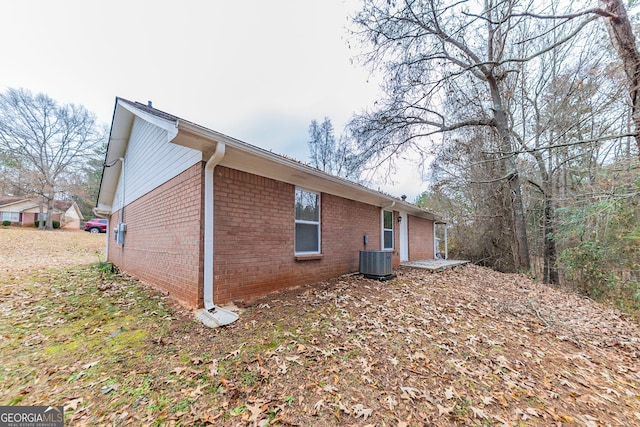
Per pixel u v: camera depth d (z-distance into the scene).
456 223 14.79
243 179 4.71
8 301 4.82
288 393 2.32
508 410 2.27
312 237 6.33
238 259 4.56
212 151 4.07
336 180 6.09
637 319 6.16
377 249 8.82
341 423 2.03
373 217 8.74
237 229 4.57
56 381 2.42
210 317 3.76
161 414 2.03
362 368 2.75
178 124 3.37
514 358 3.20
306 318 3.95
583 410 2.36
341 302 4.77
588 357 3.45
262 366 2.69
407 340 3.42
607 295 8.45
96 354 2.91
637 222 7.52
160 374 2.53
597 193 6.52
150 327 3.62
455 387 2.53
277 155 4.64
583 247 8.88
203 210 4.12
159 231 5.76
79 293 5.44
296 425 1.99
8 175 21.20
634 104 5.11
